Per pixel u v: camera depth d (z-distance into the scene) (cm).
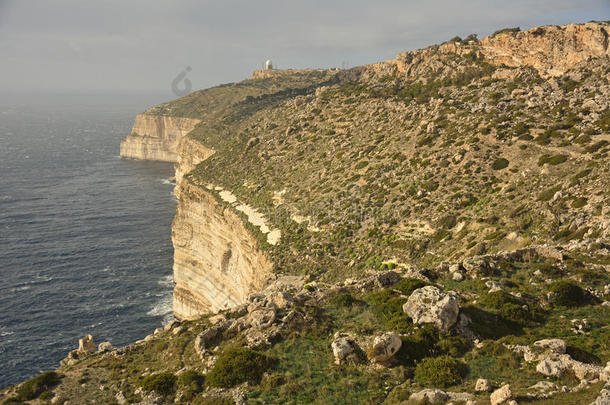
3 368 6706
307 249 6362
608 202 4409
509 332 2352
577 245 3553
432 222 5794
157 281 9919
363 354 2231
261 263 6694
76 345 7375
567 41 9169
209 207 9169
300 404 1964
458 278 3000
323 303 2812
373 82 13300
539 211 4944
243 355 2280
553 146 6269
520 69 9675
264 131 12375
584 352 2072
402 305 2533
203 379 2256
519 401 1644
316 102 12319
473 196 5922
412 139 8150
